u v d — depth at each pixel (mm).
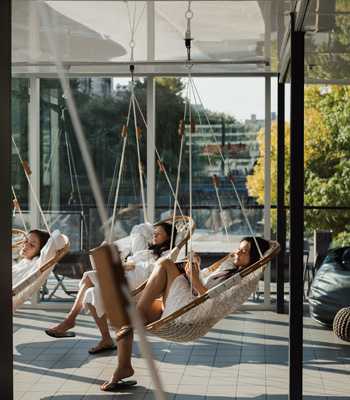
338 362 4383
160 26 4082
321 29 3391
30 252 4809
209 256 6277
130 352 3877
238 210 6262
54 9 3631
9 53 1643
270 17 3732
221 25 4016
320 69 5145
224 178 6270
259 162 6234
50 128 6363
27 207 6375
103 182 6363
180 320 3557
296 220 3285
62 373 4129
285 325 5523
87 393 3729
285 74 5535
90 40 4527
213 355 4570
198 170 6285
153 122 6285
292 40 3334
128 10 3668
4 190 1616
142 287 4102
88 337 5098
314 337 5113
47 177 6379
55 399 3613
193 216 6301
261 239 4168
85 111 6340
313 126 6066
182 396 3662
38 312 6148
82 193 6355
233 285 3498
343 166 6012
